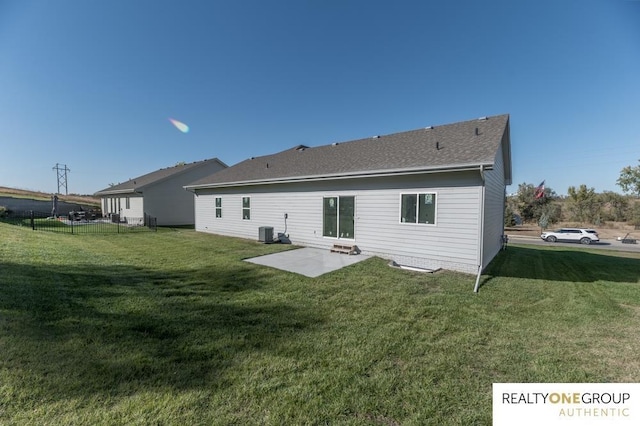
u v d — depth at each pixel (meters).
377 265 7.27
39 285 4.75
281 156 14.73
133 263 7.05
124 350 2.83
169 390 2.21
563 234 19.38
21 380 2.25
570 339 3.38
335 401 2.14
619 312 4.35
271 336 3.28
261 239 11.07
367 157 9.64
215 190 14.39
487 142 7.24
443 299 4.82
